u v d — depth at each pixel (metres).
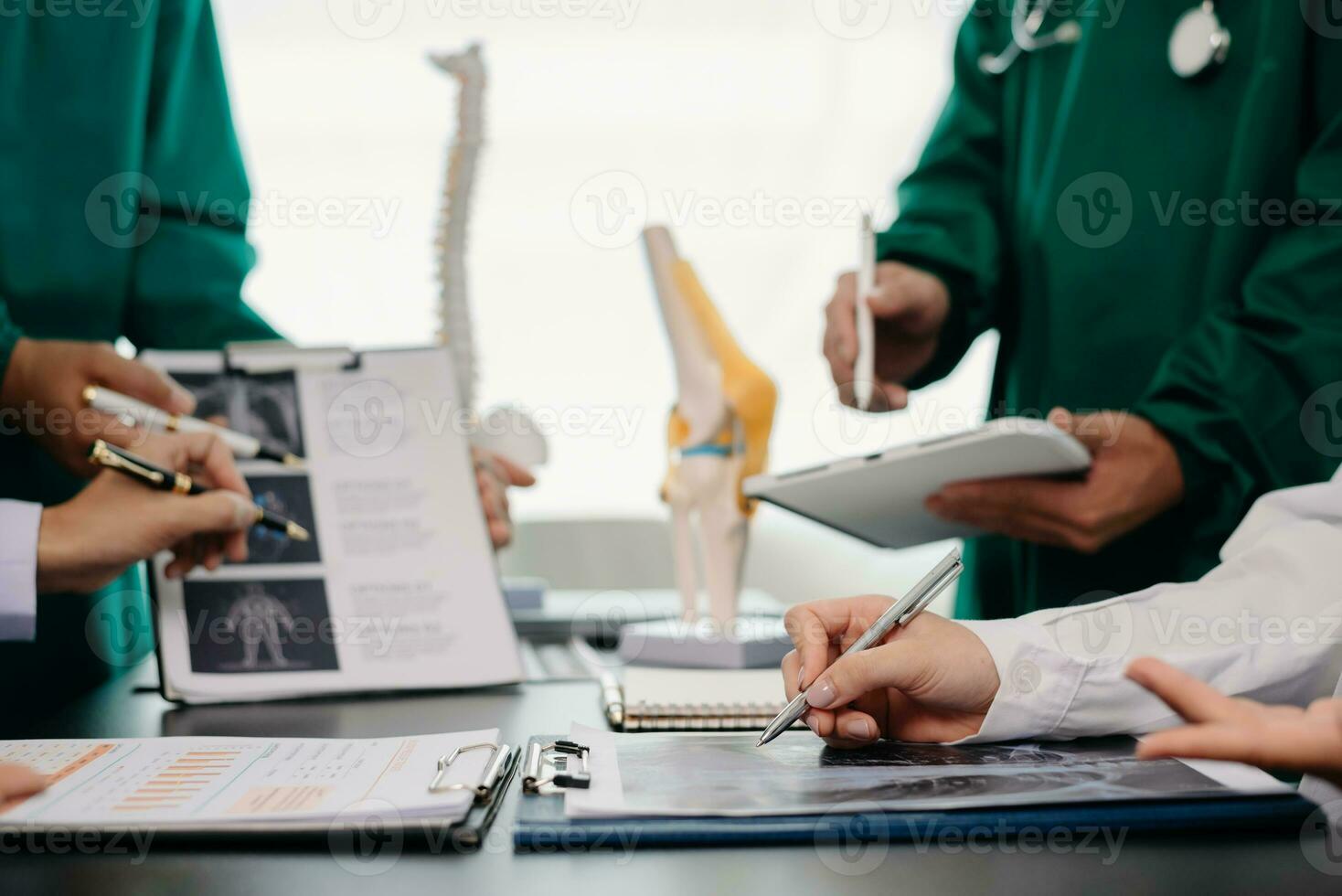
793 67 2.05
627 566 1.94
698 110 2.06
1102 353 1.10
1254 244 1.01
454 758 0.51
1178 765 0.51
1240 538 0.66
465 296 0.91
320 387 0.82
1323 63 0.98
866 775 0.50
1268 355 0.87
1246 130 1.00
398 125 2.03
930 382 1.19
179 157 1.07
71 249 0.98
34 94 0.98
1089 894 0.38
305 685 0.77
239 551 0.75
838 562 2.07
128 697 0.78
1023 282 1.18
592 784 0.48
